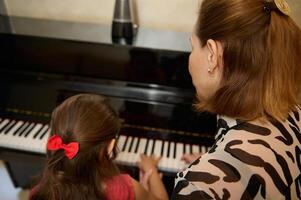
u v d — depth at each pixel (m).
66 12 1.75
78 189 0.83
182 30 1.69
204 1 0.59
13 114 1.50
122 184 0.94
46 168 0.86
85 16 1.74
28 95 1.45
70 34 1.44
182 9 1.63
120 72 1.38
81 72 1.42
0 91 1.46
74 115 0.85
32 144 1.37
